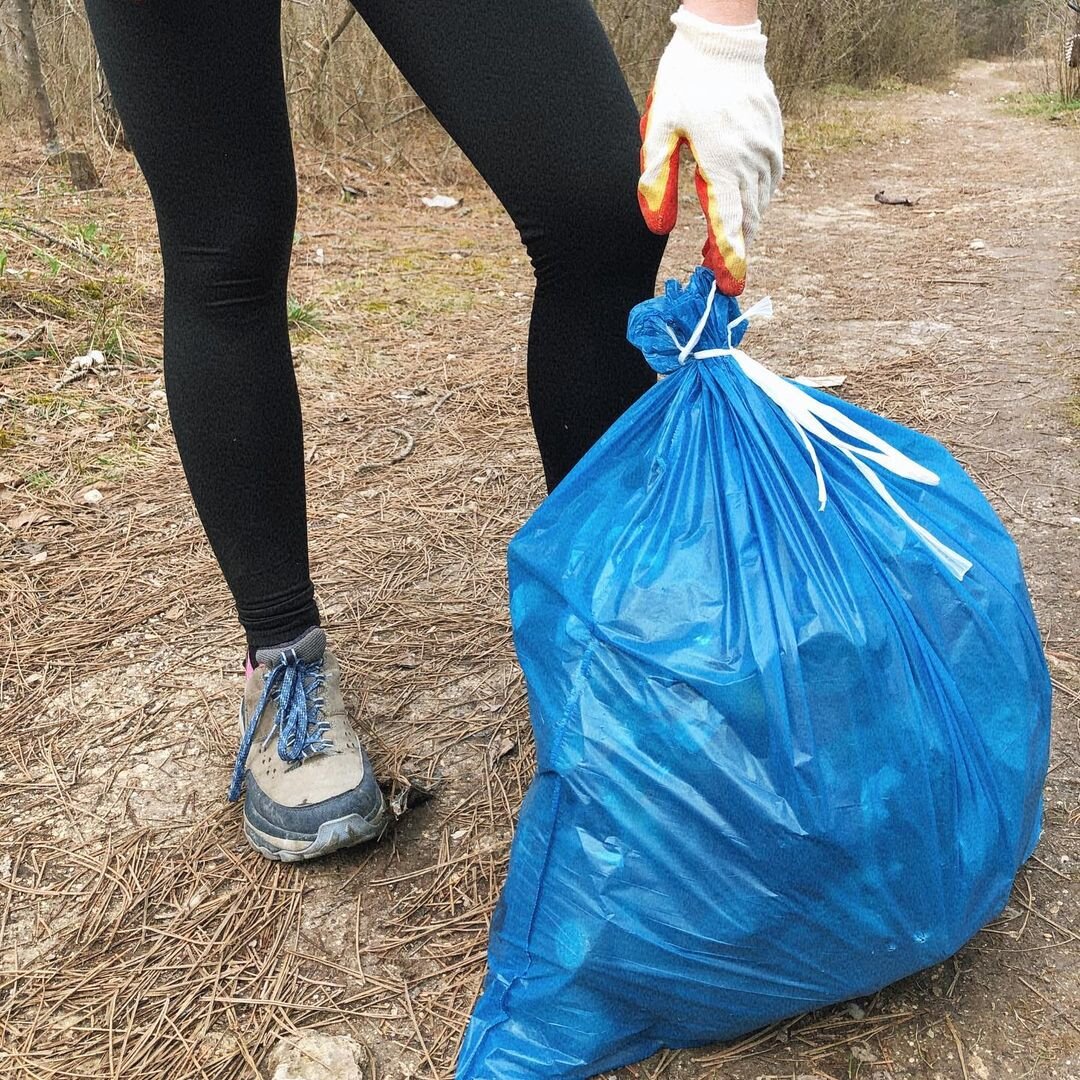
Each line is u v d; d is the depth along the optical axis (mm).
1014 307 3803
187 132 1121
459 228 4945
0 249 3389
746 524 1017
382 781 1439
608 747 971
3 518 2215
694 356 1110
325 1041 1091
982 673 1038
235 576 1323
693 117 981
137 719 1614
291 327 3451
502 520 2252
